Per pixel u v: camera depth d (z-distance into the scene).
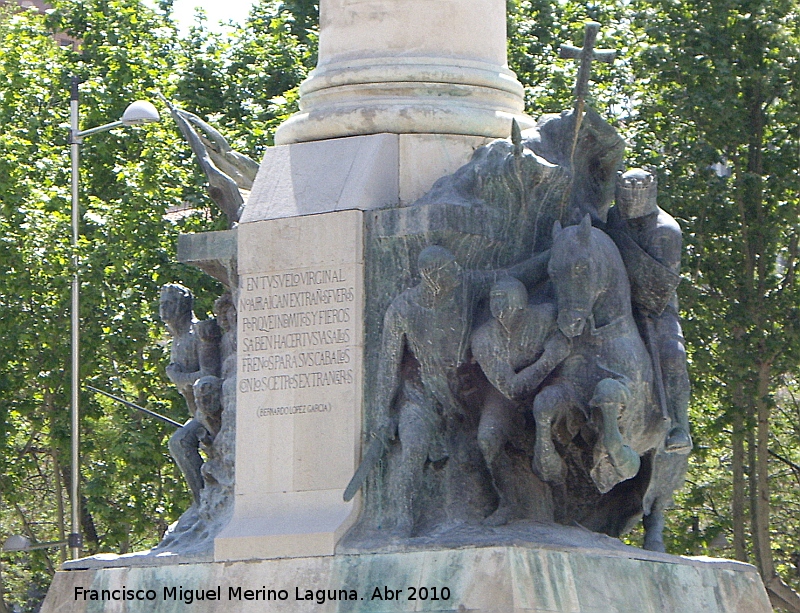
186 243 24.98
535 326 22.62
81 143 46.97
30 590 52.31
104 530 48.94
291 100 44.12
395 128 24.47
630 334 23.11
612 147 24.33
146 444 44.25
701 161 44.06
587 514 23.69
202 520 24.88
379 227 23.56
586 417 22.58
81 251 44.88
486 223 23.31
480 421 22.92
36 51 49.47
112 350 45.47
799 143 44.81
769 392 45.28
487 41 25.36
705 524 46.66
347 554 22.75
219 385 25.25
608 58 23.69
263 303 24.06
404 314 23.03
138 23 50.16
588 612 21.70
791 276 44.94
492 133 24.70
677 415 23.62
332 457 23.33
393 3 25.05
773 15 44.03
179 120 26.53
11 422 46.50
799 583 45.94
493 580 21.38
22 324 45.03
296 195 24.23
